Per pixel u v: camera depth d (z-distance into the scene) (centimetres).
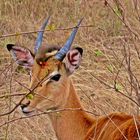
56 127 1276
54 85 1255
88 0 1975
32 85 1239
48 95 1250
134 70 1569
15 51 1302
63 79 1262
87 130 1254
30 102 1245
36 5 1964
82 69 1622
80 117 1260
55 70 1248
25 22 1888
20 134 1442
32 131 1457
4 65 1634
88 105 1495
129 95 1355
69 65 1266
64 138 1270
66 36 1825
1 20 1869
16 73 1600
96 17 1908
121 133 1151
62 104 1265
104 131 1203
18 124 1467
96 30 1831
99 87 1543
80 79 1582
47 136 1445
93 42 1788
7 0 1936
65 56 1265
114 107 1470
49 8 1967
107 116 1228
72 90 1270
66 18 1931
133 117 1162
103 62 1653
